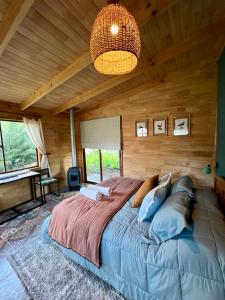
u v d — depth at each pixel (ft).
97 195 7.27
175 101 10.55
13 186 11.41
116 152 13.98
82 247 5.42
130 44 3.90
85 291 5.09
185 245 4.07
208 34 6.97
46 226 6.88
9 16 4.93
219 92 8.40
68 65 8.12
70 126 14.93
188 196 5.91
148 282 4.22
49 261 6.37
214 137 9.48
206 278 3.59
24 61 7.30
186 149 10.41
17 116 11.50
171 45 7.86
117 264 4.77
